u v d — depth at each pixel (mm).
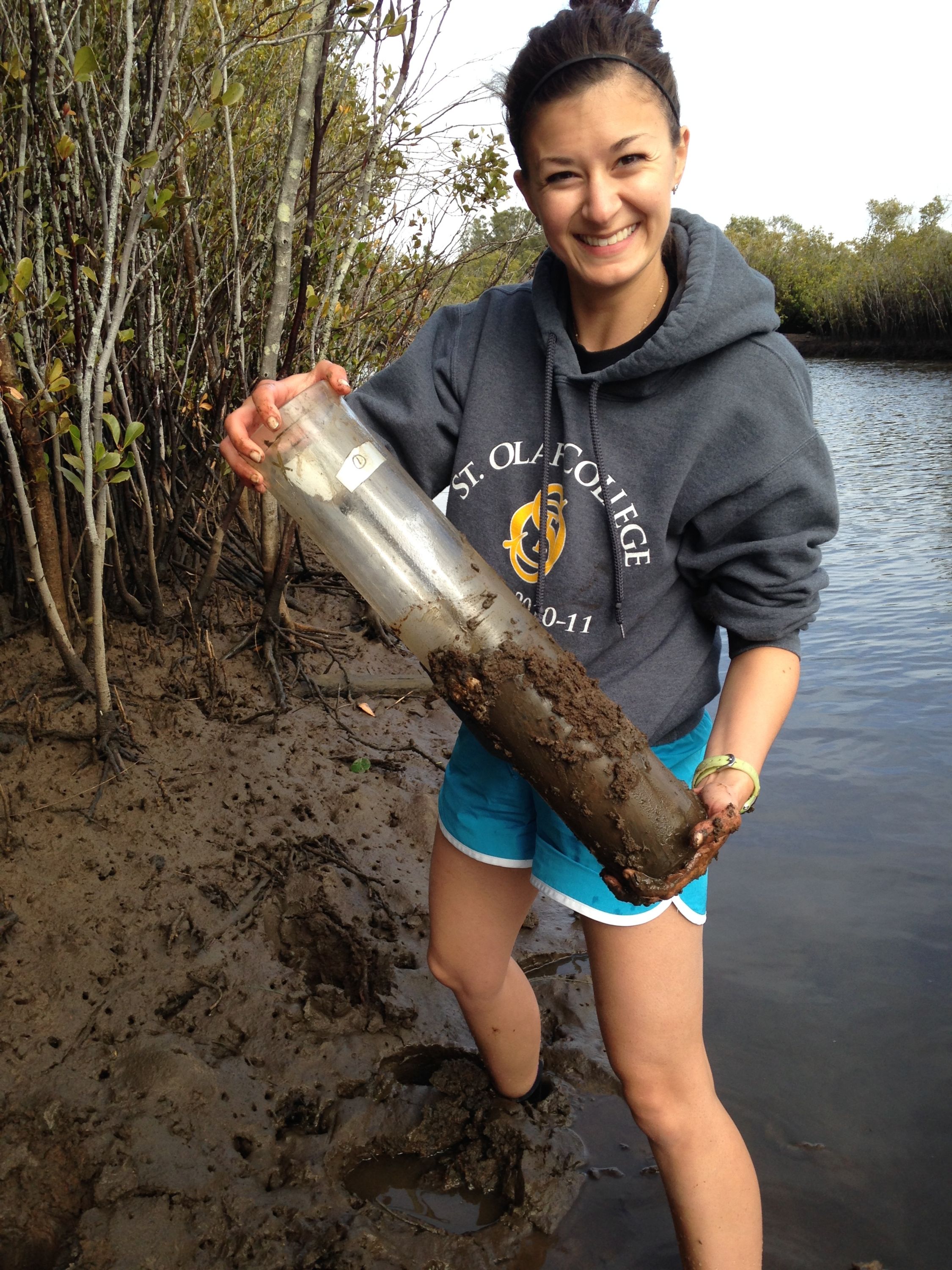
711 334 1620
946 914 3086
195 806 3029
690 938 1729
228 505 3799
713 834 1534
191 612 3812
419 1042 2512
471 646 1587
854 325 41125
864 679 4898
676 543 1769
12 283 2895
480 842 1886
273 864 2930
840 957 2904
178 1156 2078
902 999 2734
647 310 1718
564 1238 2074
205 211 4125
